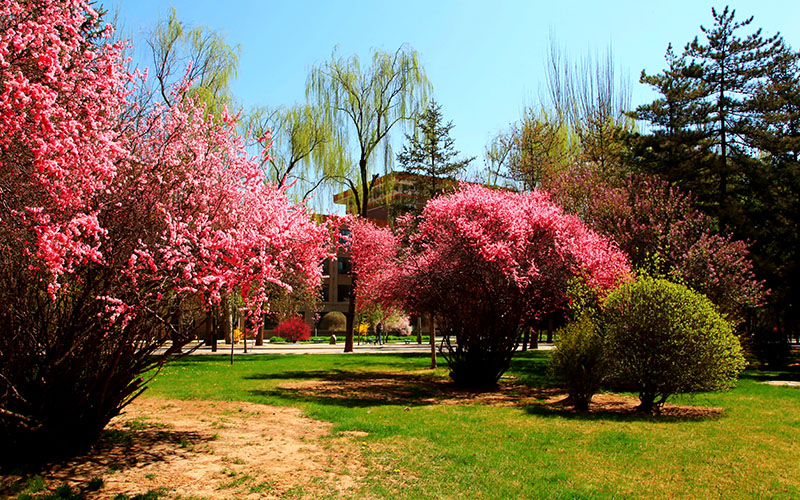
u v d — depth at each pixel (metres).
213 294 5.55
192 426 7.87
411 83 27.91
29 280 5.20
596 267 12.85
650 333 9.55
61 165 4.43
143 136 6.00
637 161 23.44
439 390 13.07
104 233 4.86
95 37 5.50
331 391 12.55
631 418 9.02
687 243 15.90
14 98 4.04
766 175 21.86
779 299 22.52
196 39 21.41
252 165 6.54
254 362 20.62
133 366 6.21
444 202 14.02
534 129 30.28
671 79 23.17
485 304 13.38
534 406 10.38
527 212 13.60
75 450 5.96
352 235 18.22
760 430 7.95
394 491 4.98
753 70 22.52
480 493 4.95
